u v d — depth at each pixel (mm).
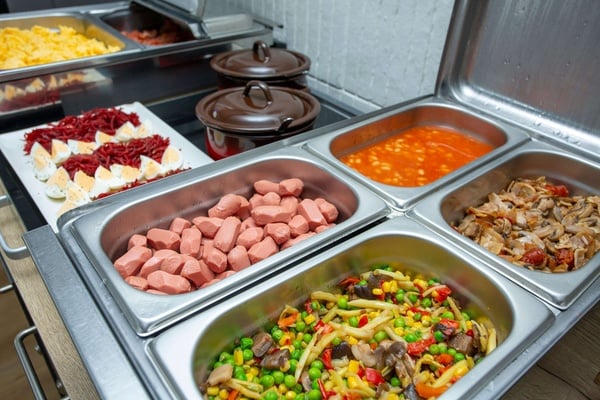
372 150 1354
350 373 726
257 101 1263
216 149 1253
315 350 760
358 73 1675
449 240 883
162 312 704
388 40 1518
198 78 1812
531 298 751
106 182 1208
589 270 803
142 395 603
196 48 1738
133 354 654
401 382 716
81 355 649
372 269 925
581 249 949
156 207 981
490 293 803
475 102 1408
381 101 1643
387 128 1382
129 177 1235
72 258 820
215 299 746
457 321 823
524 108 1318
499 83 1355
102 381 616
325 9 1688
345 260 864
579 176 1155
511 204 1128
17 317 1667
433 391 682
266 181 1103
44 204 1137
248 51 1607
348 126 1293
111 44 1873
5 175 1244
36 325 915
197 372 680
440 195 1016
